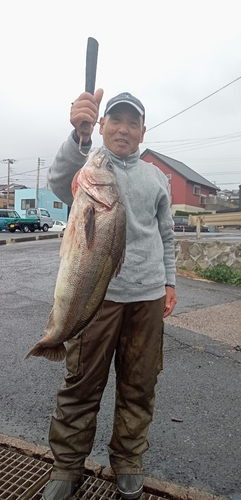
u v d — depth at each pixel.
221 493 2.51
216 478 2.65
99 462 2.78
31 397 3.64
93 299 2.23
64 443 2.43
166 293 2.81
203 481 2.62
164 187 2.72
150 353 2.53
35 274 10.02
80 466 2.46
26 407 3.46
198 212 43.38
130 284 2.47
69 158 2.33
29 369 4.23
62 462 2.42
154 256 2.58
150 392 2.56
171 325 5.74
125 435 2.53
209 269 10.05
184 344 5.00
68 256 2.16
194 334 5.37
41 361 4.46
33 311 6.47
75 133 2.30
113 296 2.46
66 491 2.34
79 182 2.17
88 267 2.17
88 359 2.43
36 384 3.90
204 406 3.55
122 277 2.47
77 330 2.24
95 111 2.23
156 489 2.53
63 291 2.16
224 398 3.69
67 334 2.21
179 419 3.33
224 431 3.18
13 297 7.45
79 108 2.19
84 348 2.43
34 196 47.09
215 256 10.31
